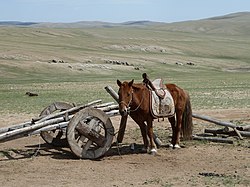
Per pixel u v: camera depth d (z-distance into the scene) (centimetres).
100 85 5769
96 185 1148
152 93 1502
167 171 1296
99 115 1462
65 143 1683
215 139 1730
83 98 3809
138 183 1162
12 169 1328
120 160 1445
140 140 1800
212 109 2931
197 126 2152
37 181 1195
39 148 1571
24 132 1440
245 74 9006
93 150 1464
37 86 5581
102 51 13288
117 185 1145
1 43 12444
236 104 3247
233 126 1802
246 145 1670
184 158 1466
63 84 5956
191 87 5250
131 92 1446
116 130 2061
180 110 1605
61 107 1705
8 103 3419
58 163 1405
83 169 1323
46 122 1473
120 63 10406
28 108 3041
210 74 9075
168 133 1952
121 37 19000
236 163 1391
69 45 14300
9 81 6581
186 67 11025
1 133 1496
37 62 8800
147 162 1413
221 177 1216
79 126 1444
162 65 10831
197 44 17788
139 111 1486
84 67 8881
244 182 1161
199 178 1208
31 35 17050
